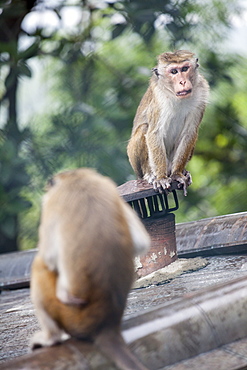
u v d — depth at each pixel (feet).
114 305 15.71
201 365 17.16
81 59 59.82
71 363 15.47
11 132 53.01
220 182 71.97
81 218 15.62
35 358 15.72
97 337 15.76
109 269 15.47
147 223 29.99
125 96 59.98
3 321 26.35
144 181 32.53
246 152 70.38
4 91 61.16
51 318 16.42
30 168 52.95
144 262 29.73
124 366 15.03
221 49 66.69
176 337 17.60
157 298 24.88
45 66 63.31
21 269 38.99
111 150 53.47
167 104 35.99
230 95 69.62
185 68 35.27
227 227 34.65
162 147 36.60
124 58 67.51
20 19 56.08
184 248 34.60
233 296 19.27
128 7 51.57
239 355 17.60
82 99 59.72
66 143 52.90
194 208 68.69
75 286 15.33
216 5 65.92
